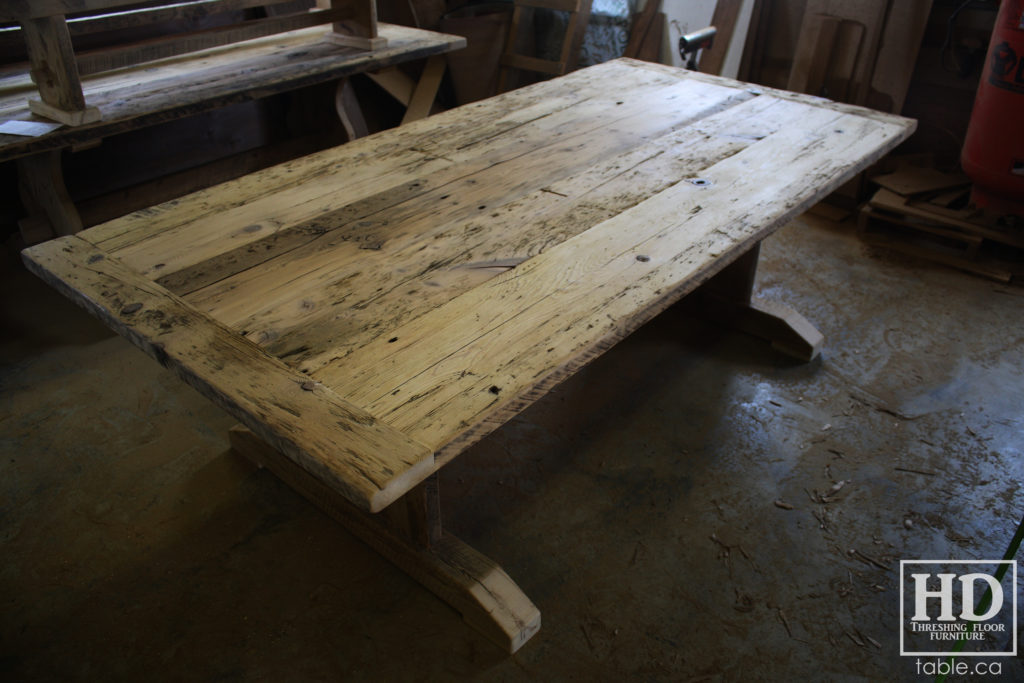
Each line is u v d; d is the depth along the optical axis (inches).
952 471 89.0
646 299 60.0
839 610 72.9
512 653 68.1
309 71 118.0
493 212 74.2
